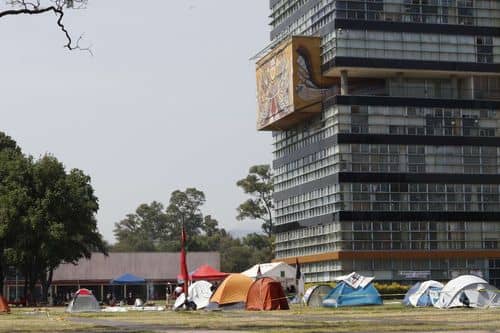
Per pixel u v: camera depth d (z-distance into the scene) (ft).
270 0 434.30
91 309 222.07
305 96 363.76
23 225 301.84
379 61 353.92
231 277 201.98
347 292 209.56
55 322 145.79
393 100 358.02
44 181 313.94
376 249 349.41
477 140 365.61
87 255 327.47
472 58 364.58
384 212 351.67
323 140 365.61
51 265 315.37
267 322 127.85
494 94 373.61
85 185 321.93
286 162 408.46
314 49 365.40
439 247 355.97
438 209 357.61
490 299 189.98
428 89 369.09
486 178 364.58
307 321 129.29
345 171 350.23
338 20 352.90
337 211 349.61
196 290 212.43
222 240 640.99
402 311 170.30
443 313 155.12
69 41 104.88
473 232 360.69
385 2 358.23
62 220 309.63
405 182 355.15
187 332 103.60
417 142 358.23
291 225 399.24
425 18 361.51
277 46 381.81
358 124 353.92
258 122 408.67
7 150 334.24
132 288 429.38
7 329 118.83
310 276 376.07
